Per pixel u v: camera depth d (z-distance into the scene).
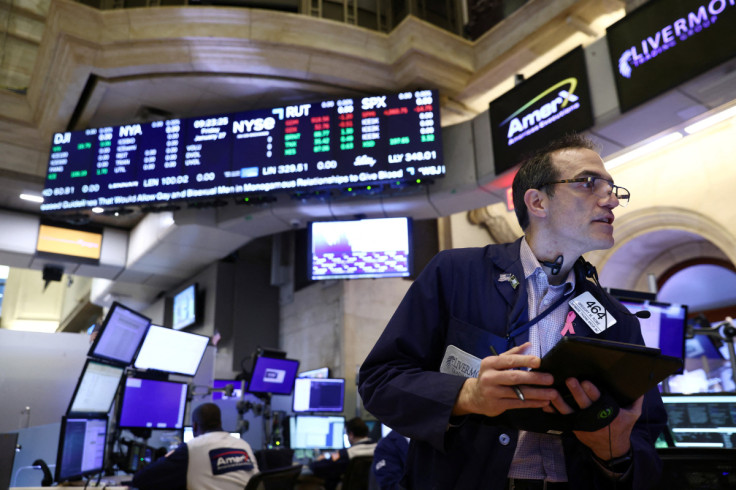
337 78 6.07
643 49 4.43
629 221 6.58
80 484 2.75
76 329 16.11
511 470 0.92
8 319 17.05
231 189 5.99
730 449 1.56
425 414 0.86
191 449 2.95
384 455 3.08
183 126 6.25
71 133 6.42
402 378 0.93
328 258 6.65
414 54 5.91
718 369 4.83
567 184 1.03
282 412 5.61
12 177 6.89
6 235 7.83
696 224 5.98
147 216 8.36
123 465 3.39
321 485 4.52
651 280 3.38
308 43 5.88
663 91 4.24
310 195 6.20
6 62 7.95
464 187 5.95
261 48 5.87
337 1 6.41
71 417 2.76
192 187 6.05
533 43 5.72
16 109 6.71
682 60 4.15
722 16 3.95
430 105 5.88
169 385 3.81
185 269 9.46
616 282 7.22
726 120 5.74
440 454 0.94
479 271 1.04
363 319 8.08
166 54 5.82
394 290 8.49
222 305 9.20
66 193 6.21
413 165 5.74
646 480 0.89
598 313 0.99
